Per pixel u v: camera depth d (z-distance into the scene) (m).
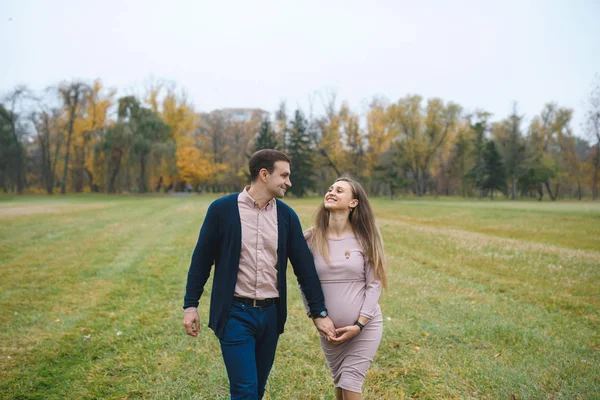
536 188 64.81
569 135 65.31
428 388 3.83
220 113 78.00
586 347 4.86
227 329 2.78
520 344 4.90
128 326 5.55
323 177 71.62
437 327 5.39
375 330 2.99
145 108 64.00
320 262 3.05
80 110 62.66
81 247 12.45
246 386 2.69
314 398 3.71
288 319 5.86
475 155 65.75
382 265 3.04
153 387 3.88
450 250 11.93
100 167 65.31
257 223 2.86
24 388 3.89
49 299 6.96
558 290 7.62
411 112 64.62
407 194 71.69
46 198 51.28
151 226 18.30
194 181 67.94
